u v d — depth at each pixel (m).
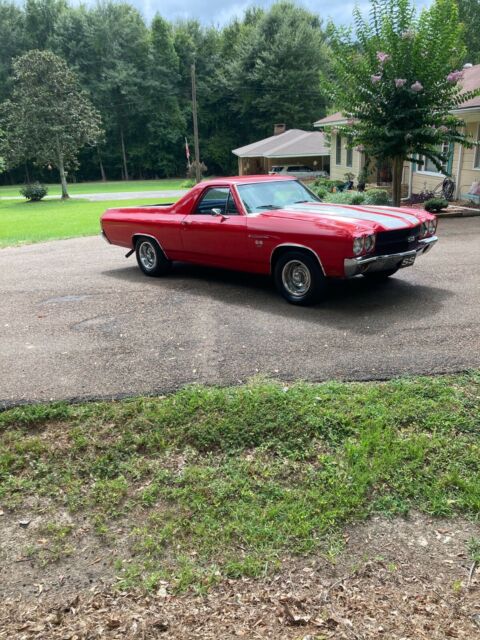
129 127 69.19
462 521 2.66
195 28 70.00
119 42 66.56
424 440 3.24
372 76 12.34
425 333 4.93
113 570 2.47
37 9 66.00
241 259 6.50
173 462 3.24
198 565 2.46
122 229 8.12
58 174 69.31
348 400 3.70
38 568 2.51
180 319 5.75
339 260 5.44
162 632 2.12
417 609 2.17
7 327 5.73
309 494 2.85
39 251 11.30
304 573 2.38
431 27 12.41
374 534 2.60
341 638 2.05
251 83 61.59
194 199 7.07
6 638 2.13
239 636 2.08
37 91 41.91
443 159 13.44
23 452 3.39
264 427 3.45
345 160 25.25
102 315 6.04
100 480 3.12
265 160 42.47
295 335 5.07
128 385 4.14
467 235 10.66
